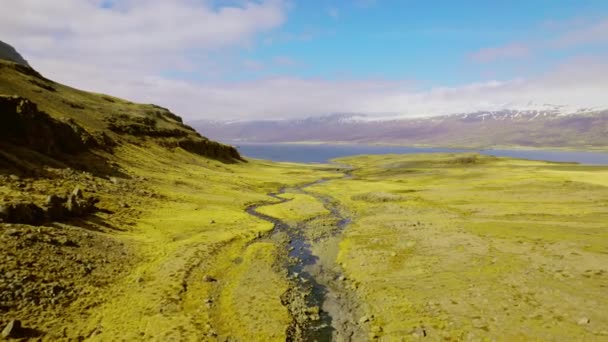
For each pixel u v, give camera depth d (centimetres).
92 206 5206
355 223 6353
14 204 3756
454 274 3506
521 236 4441
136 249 4284
